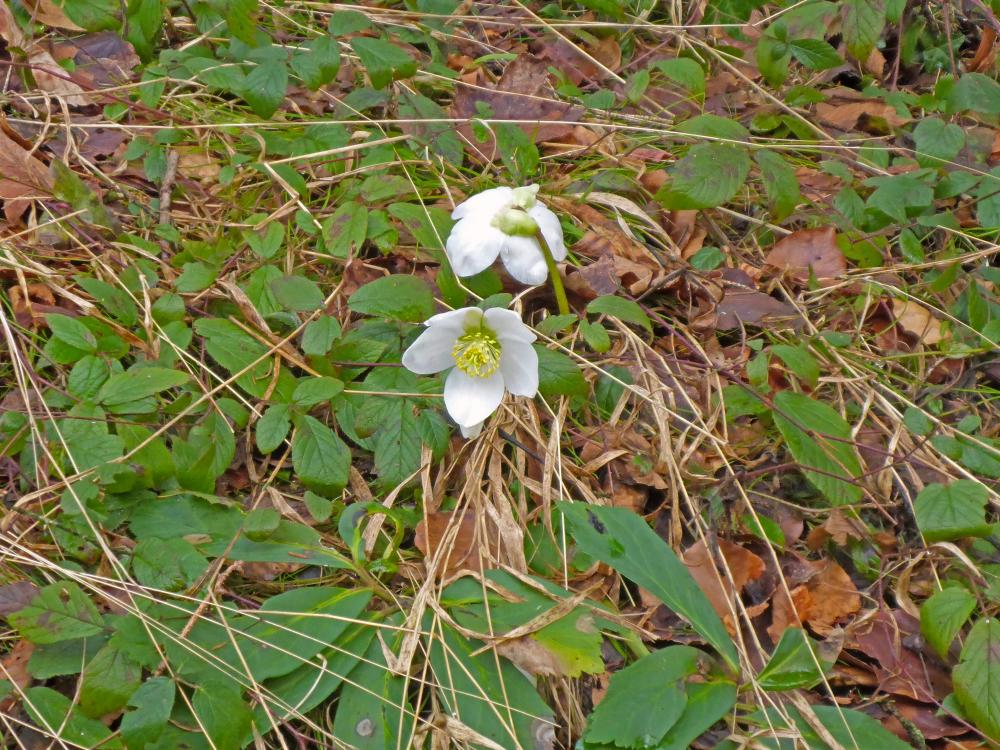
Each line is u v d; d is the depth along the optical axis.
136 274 0.78
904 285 0.87
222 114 0.91
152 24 0.89
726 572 0.71
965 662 0.65
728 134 0.88
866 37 0.89
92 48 0.93
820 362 0.81
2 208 0.82
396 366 0.75
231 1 0.86
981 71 1.03
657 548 0.67
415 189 0.82
